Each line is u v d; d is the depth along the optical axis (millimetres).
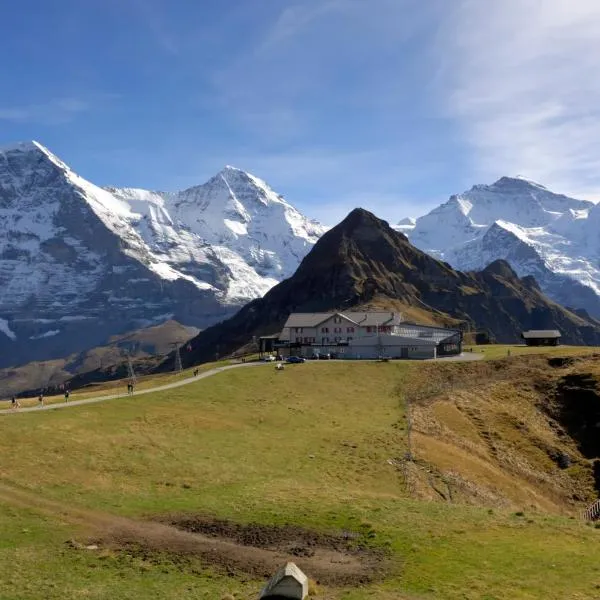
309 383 114875
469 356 153125
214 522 45219
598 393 105688
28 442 62281
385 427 86562
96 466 58219
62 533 42094
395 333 171250
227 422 82812
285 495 53156
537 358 131375
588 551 39031
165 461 62219
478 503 65688
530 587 33344
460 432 92562
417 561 37750
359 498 53156
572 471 87625
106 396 97438
